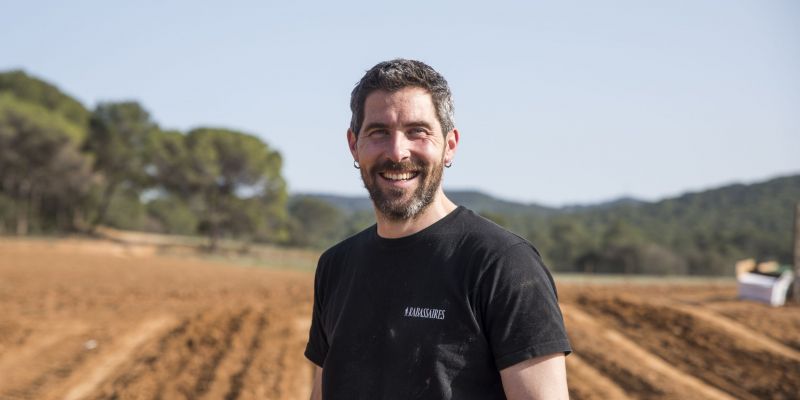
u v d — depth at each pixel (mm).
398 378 1898
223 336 11734
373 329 1992
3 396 8398
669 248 63625
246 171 54312
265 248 63625
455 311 1881
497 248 1897
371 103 2025
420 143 2006
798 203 17500
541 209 122312
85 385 9016
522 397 1759
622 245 61906
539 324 1786
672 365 10102
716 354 10633
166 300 17594
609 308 14227
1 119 50125
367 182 2061
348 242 2307
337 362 2047
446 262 1937
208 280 25453
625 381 9047
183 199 56125
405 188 1995
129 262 34500
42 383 9062
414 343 1901
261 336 11766
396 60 2061
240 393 8180
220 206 55000
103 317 14266
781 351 11070
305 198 100812
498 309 1822
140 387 8516
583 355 10531
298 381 9055
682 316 13297
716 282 31922
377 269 2051
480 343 1852
